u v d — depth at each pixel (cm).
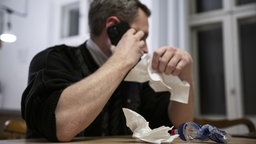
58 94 66
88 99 66
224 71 277
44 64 84
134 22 100
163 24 259
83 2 314
